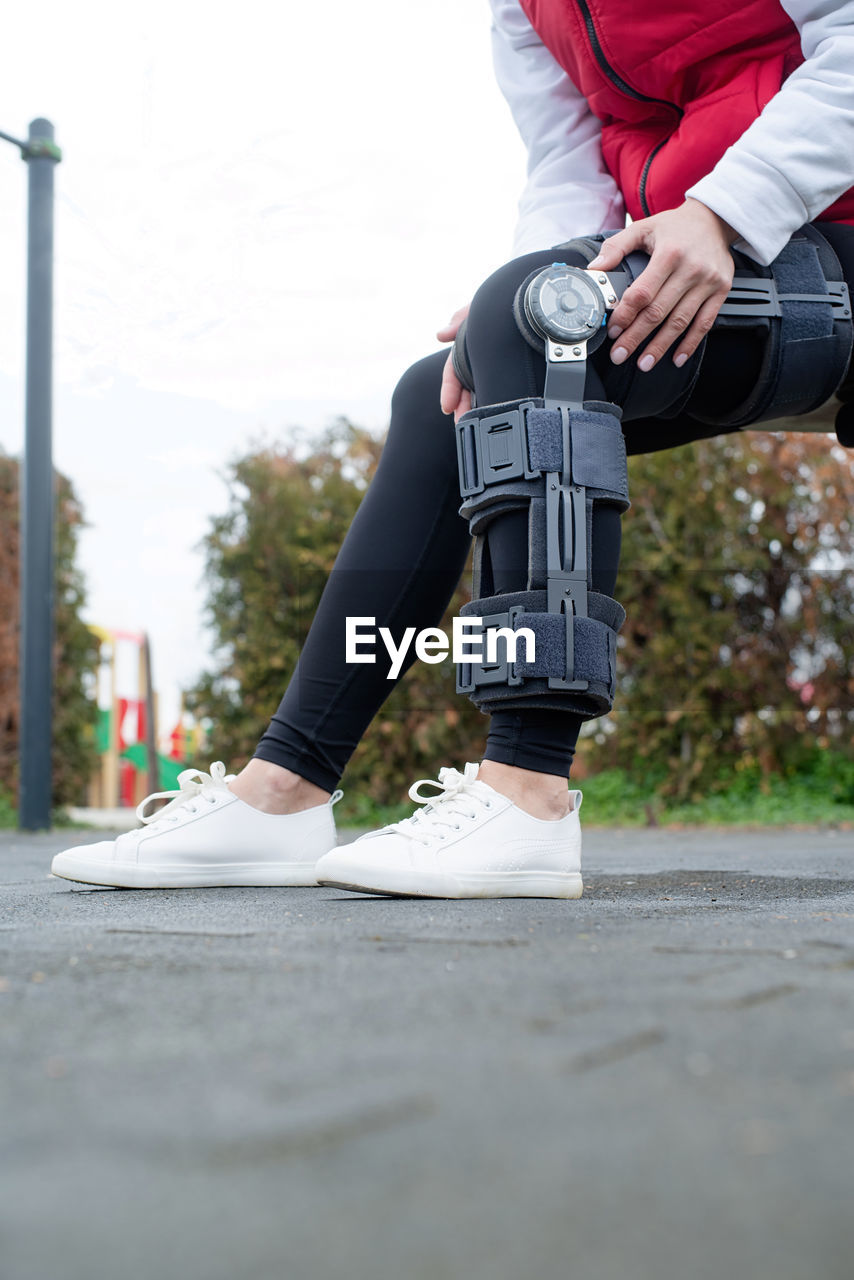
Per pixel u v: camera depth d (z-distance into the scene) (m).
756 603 5.89
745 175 1.36
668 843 3.73
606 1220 0.31
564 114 1.79
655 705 5.80
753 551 5.79
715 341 1.43
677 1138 0.38
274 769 1.61
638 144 1.68
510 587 1.34
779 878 1.75
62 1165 0.36
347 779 5.93
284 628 6.12
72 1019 0.58
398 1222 0.31
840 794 5.83
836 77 1.38
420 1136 0.38
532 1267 0.28
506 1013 0.59
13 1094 0.44
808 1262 0.29
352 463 6.28
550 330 1.30
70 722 6.71
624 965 0.74
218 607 6.19
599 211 1.75
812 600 5.86
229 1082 0.46
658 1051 0.50
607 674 1.34
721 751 5.86
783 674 5.86
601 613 1.34
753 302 1.41
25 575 4.98
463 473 1.36
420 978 0.69
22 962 0.77
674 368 1.40
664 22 1.52
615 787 5.84
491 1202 0.33
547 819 1.36
